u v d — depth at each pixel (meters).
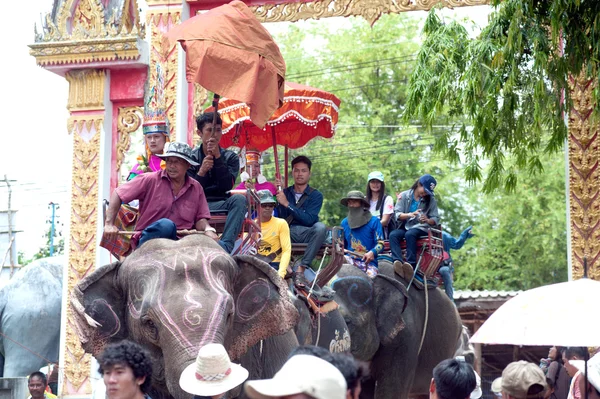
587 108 10.41
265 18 11.12
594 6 9.09
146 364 4.61
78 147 11.16
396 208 9.75
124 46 10.88
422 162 25.45
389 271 9.53
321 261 8.44
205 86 7.05
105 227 6.71
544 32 9.25
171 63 11.12
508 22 9.50
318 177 25.25
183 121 11.08
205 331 5.44
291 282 8.09
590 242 10.28
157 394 5.80
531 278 25.81
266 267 6.27
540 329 4.97
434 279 9.94
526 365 5.19
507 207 25.84
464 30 9.97
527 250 25.64
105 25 11.06
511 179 9.93
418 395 10.21
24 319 13.26
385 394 9.26
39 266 13.76
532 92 9.62
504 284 26.02
